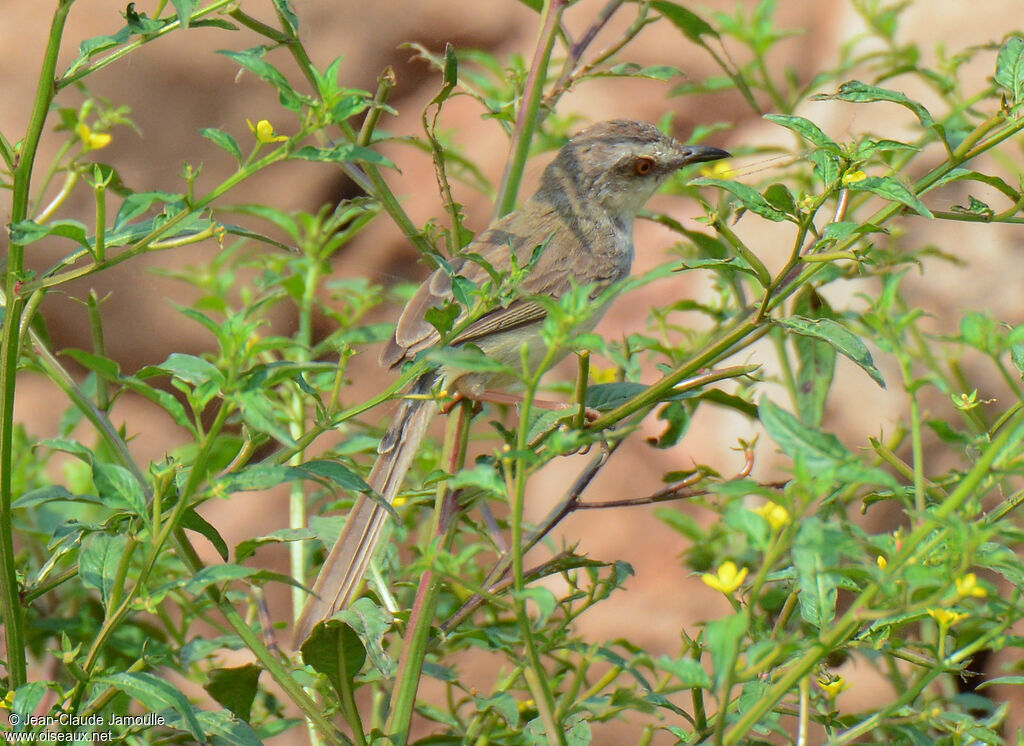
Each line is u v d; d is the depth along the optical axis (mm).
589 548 15016
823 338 6676
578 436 5754
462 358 5309
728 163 12953
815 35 16906
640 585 14492
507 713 6965
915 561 5199
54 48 6105
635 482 15391
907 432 9781
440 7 18469
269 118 18047
